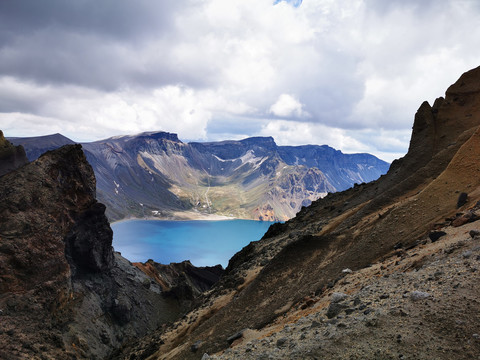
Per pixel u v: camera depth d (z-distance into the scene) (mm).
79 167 131375
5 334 72938
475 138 35562
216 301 54719
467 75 61062
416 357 10594
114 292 137500
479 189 30078
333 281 28109
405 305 13820
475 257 16094
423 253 21422
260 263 60750
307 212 92688
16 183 108875
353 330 13141
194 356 32531
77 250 125438
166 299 170875
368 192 68812
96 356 93000
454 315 12156
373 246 32656
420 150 59250
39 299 92188
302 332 15555
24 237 99125
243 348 16938
